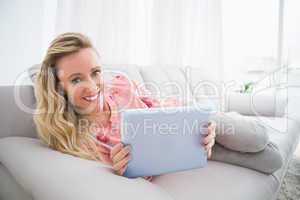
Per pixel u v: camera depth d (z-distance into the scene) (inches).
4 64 68.2
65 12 71.8
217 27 74.3
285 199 48.2
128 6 71.8
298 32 83.2
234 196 25.5
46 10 73.0
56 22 72.1
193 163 25.5
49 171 21.1
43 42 72.9
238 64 87.1
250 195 26.4
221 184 27.8
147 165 23.2
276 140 43.7
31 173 21.7
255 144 31.0
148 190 19.4
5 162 26.4
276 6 84.3
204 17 74.5
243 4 84.9
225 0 81.7
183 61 75.7
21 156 25.0
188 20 75.4
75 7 71.6
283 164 34.6
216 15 73.9
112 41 72.1
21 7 69.2
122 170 22.6
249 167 32.4
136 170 22.9
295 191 51.1
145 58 77.2
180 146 24.5
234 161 33.1
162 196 19.3
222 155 33.6
